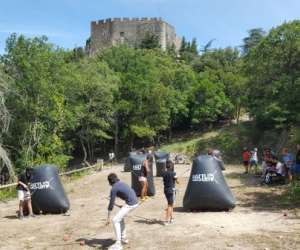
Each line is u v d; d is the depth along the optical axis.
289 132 36.50
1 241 11.73
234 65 77.56
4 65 31.81
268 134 48.00
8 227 13.59
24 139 31.58
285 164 21.06
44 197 15.38
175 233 11.59
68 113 35.97
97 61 64.88
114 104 53.12
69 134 48.88
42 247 10.95
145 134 54.28
